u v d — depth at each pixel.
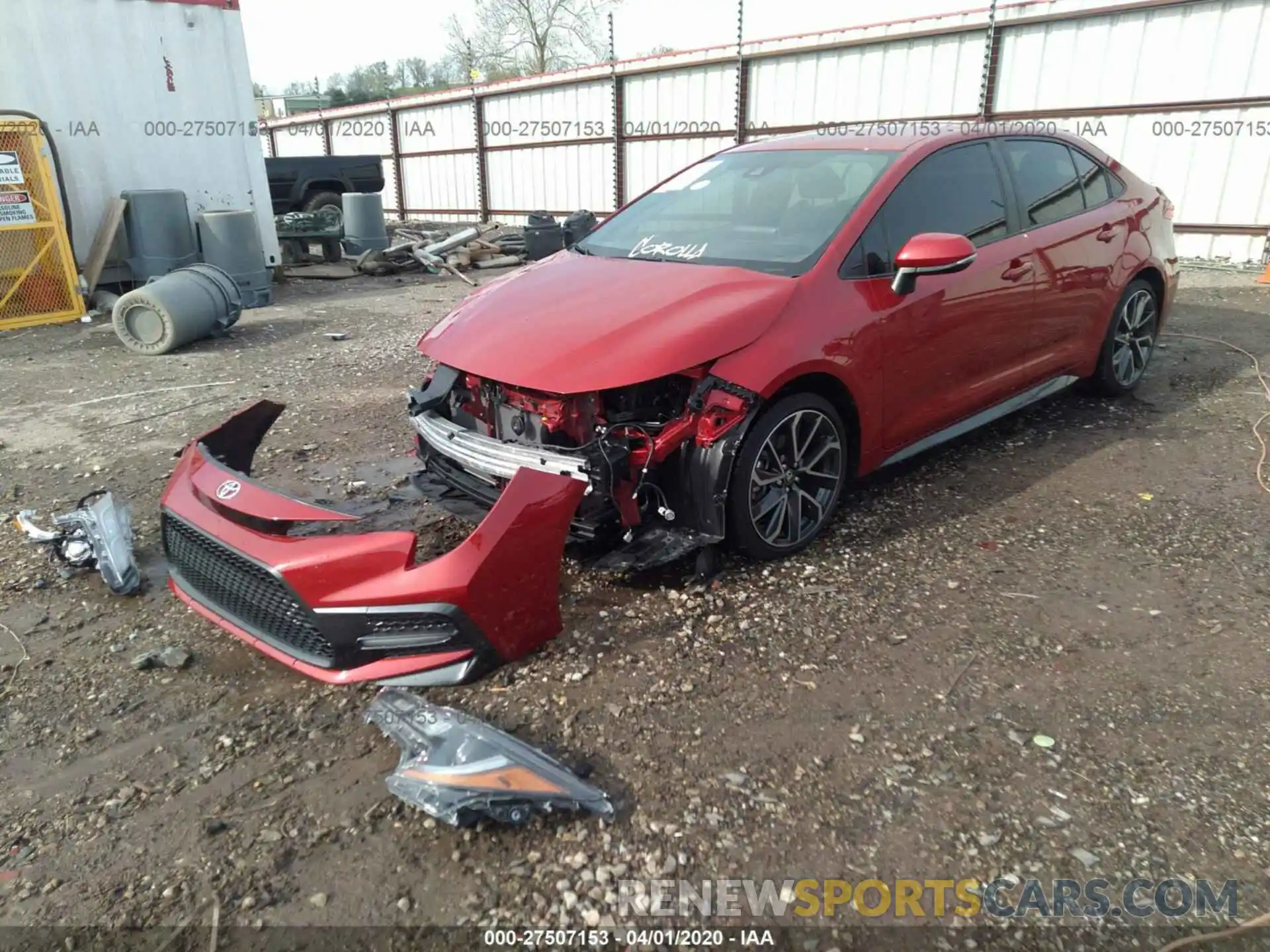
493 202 22.39
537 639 3.02
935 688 2.93
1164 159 11.72
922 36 13.28
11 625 3.40
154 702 2.91
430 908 2.11
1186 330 7.89
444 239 15.73
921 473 4.73
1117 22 11.60
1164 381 6.29
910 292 3.87
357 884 2.18
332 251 14.20
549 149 20.17
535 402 3.31
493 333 3.58
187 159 11.04
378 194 15.16
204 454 3.32
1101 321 5.24
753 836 2.31
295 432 5.61
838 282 3.69
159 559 3.92
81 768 2.61
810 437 3.67
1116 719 2.77
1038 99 12.54
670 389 3.45
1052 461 4.88
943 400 4.24
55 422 5.95
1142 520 4.13
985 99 12.91
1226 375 6.42
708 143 16.77
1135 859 2.24
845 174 4.18
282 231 13.46
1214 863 2.22
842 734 2.70
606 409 3.33
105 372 7.36
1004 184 4.57
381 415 5.95
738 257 3.91
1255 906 2.10
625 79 17.83
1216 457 4.87
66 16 9.77
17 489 4.74
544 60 36.50
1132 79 11.67
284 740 2.71
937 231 4.14
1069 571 3.68
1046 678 2.98
